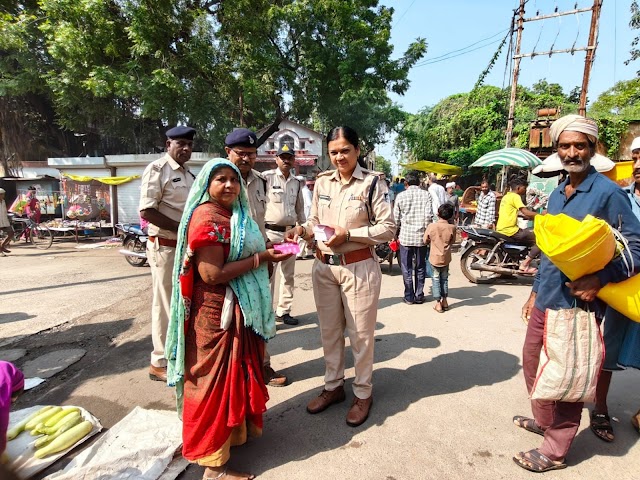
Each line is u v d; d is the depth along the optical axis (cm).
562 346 199
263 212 345
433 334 414
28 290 639
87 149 1798
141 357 377
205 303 207
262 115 1514
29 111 1608
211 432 204
